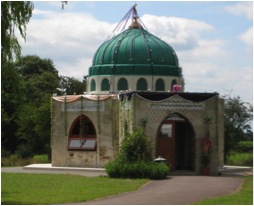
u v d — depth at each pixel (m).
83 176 36.59
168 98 38.56
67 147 43.81
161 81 47.47
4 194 26.95
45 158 60.88
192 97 38.94
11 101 68.88
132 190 28.23
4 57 26.56
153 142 38.09
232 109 56.66
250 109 57.16
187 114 38.78
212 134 39.09
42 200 24.59
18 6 26.66
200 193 26.78
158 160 36.69
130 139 36.31
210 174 38.66
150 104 38.25
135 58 47.44
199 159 38.84
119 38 48.75
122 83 47.28
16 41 27.53
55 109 44.56
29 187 29.97
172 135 39.19
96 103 42.62
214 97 39.25
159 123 38.34
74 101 43.66
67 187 29.83
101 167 42.31
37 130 63.06
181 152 41.75
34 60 88.69
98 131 42.56
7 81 28.03
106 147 42.25
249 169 43.34
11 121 71.06
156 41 48.75
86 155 43.03
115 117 42.16
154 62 47.56
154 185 30.67
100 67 48.16
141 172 34.53
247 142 63.19
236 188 28.86
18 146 68.94
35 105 71.56
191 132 39.78
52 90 82.62
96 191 27.77
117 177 35.12
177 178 34.91
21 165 52.19
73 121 43.69
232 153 60.94
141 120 38.03
